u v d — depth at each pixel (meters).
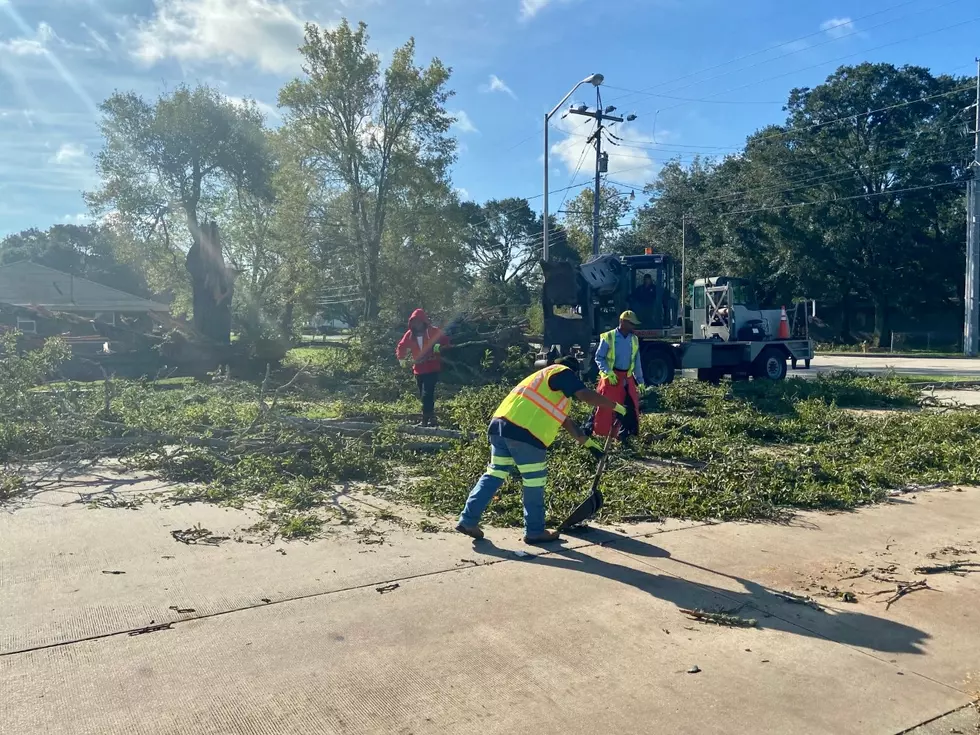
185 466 8.04
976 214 39.22
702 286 21.03
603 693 3.71
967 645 4.32
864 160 46.88
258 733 3.33
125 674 3.79
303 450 8.52
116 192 37.22
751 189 49.44
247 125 38.22
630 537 6.22
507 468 6.07
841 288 49.75
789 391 15.95
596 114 33.78
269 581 5.04
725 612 4.70
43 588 4.84
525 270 73.12
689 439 10.17
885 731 3.44
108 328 18.17
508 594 4.91
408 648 4.12
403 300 33.03
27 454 8.58
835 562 5.68
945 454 9.41
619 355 9.12
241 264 35.31
